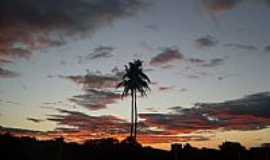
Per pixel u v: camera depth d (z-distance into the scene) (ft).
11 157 97.40
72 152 112.98
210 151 116.57
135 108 172.35
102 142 130.82
